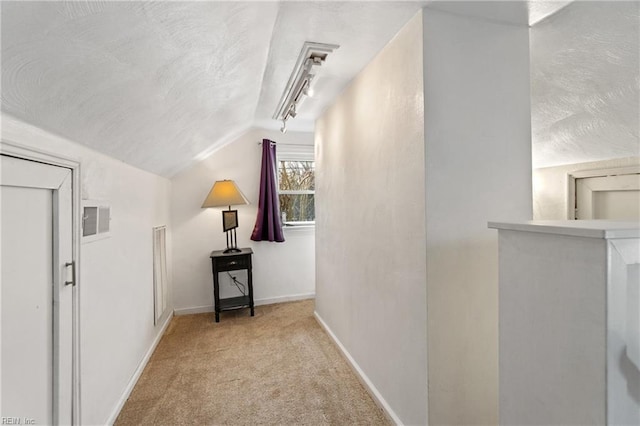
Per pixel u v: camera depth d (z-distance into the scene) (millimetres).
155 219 2535
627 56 1281
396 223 1494
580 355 663
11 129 903
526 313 801
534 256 776
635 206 1906
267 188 3443
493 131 1334
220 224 3375
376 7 1244
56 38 706
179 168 2947
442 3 1217
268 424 1556
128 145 1648
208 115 2018
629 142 1774
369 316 1815
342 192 2254
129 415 1629
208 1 901
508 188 1351
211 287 3344
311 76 1882
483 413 1311
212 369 2086
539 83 1620
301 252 3682
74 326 1252
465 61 1300
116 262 1688
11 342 941
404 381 1438
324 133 2705
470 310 1299
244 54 1444
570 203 2266
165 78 1209
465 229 1300
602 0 1111
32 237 1037
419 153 1291
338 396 1778
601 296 618
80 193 1304
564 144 2035
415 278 1337
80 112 1080
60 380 1162
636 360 638
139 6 757
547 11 1246
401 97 1430
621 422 623
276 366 2121
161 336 2623
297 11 1271
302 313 3205
